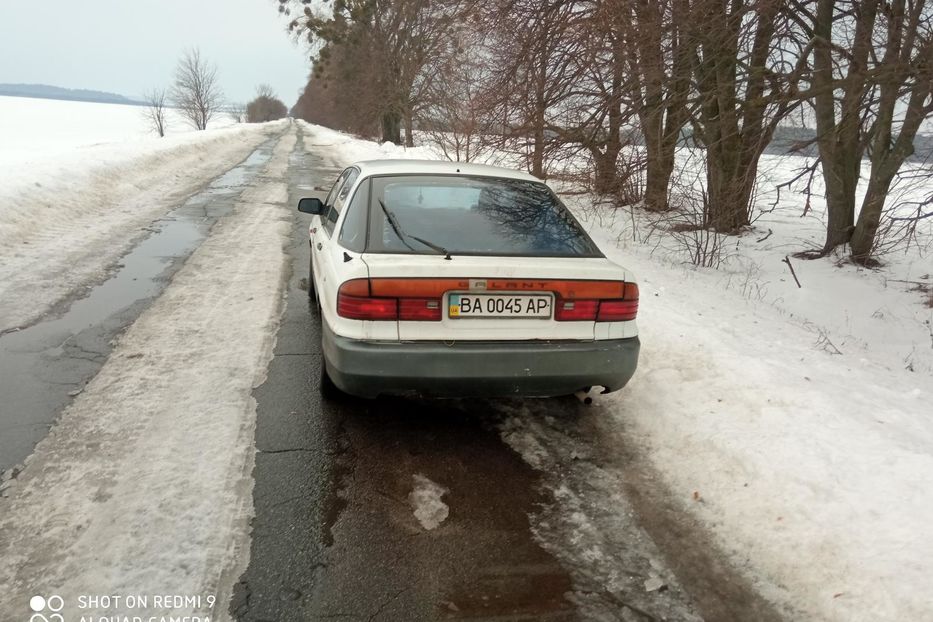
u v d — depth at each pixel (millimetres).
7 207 8188
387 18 30938
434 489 2779
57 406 3324
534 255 3150
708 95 6875
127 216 9672
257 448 3021
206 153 24016
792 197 15289
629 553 2404
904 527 2406
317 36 40312
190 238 8188
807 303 7070
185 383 3689
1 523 2365
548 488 2822
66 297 5336
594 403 3688
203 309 5156
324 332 3191
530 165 9156
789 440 3049
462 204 3438
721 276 7898
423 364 2799
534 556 2369
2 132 43719
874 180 7965
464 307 2859
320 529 2457
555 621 2059
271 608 2047
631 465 3035
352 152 30172
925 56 5668
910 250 8930
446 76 14188
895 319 6656
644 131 7512
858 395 3723
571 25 7082
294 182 16094
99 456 2855
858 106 6125
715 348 4266
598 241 9461
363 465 2936
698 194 9359
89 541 2291
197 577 2154
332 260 3322
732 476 2857
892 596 2127
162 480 2695
